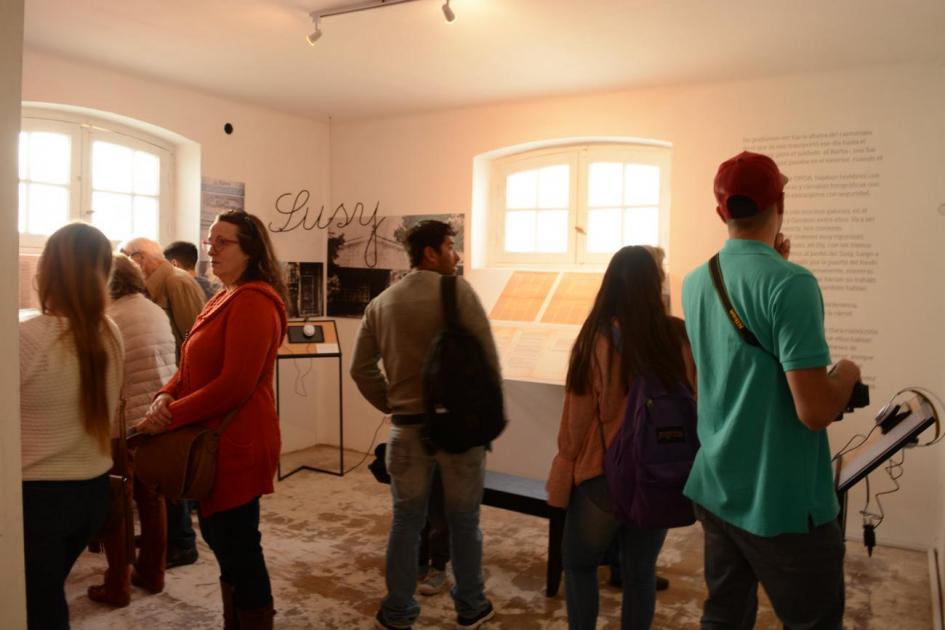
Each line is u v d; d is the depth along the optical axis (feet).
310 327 14.94
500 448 14.67
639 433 5.80
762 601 9.24
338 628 8.37
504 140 14.69
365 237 16.60
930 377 11.05
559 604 9.06
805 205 11.83
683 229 12.84
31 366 5.59
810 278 4.32
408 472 7.57
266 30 10.41
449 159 15.39
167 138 14.14
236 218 6.98
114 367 6.22
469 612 8.13
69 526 5.80
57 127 12.50
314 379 17.19
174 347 9.11
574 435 6.20
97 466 5.98
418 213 15.84
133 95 13.01
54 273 5.85
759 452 4.48
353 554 10.61
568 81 12.75
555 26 9.95
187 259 11.93
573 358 6.30
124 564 8.65
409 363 7.50
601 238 14.43
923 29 9.66
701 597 9.29
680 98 12.84
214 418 6.71
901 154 11.16
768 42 10.36
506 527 12.01
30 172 12.19
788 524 4.36
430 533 9.65
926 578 10.11
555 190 14.88
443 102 14.60
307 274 16.76
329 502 13.07
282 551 10.70
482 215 15.52
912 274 11.13
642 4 9.06
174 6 9.55
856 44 10.32
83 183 12.88
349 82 13.19
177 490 6.53
